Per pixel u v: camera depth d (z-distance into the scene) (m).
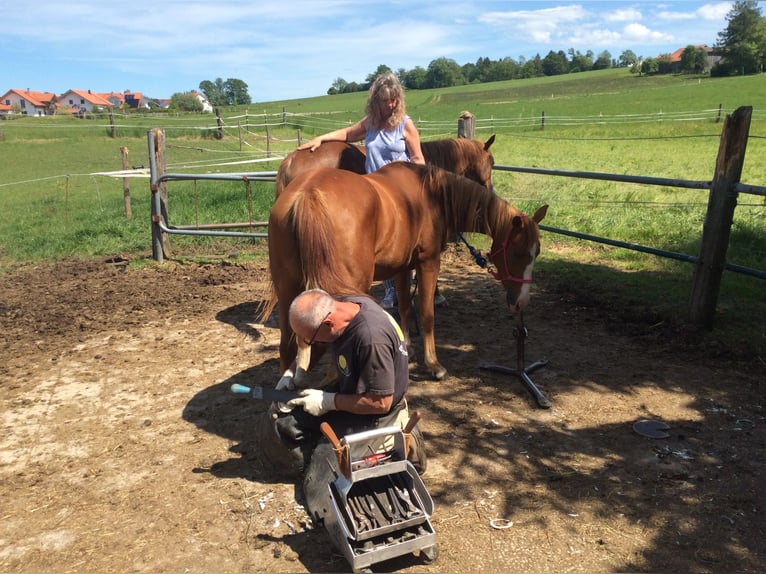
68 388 4.24
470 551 2.58
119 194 14.03
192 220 9.25
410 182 3.84
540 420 3.67
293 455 2.98
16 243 9.30
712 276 4.73
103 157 21.12
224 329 5.35
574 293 6.08
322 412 2.73
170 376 4.41
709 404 3.79
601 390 4.02
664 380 4.13
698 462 3.18
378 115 4.36
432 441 3.46
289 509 2.88
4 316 5.81
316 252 2.88
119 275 7.14
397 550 2.41
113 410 3.91
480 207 4.05
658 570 2.44
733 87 53.44
